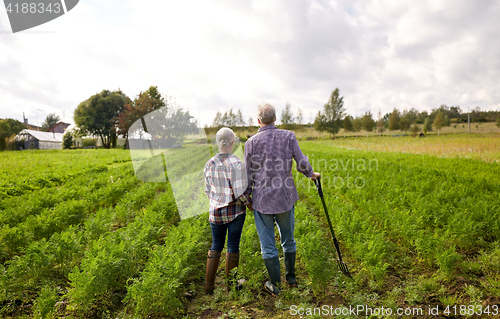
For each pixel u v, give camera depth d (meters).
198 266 3.73
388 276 3.33
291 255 3.02
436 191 6.30
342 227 4.09
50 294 2.70
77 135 53.66
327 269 3.11
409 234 3.95
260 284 3.12
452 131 47.94
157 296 2.71
